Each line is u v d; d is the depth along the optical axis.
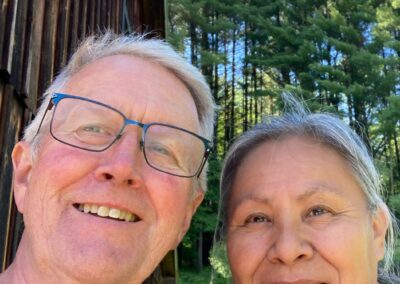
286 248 0.31
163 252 0.30
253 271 0.33
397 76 4.52
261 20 5.31
